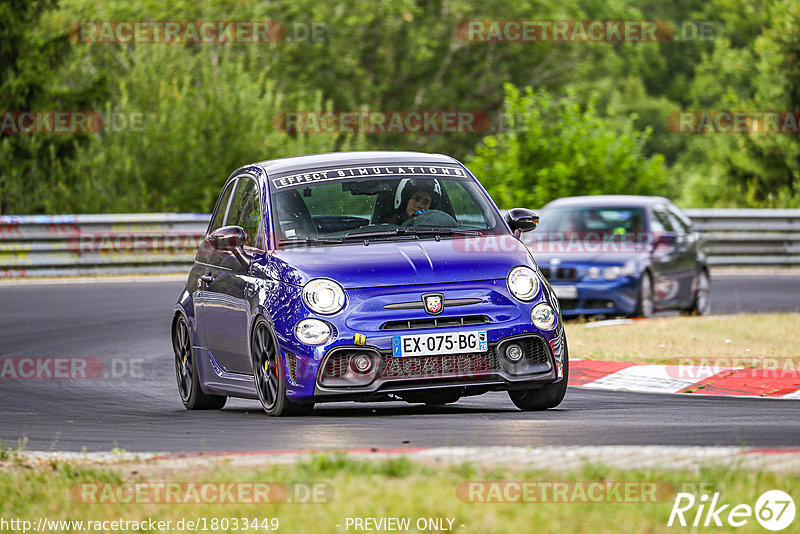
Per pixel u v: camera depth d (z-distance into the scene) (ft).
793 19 438.81
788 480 62.64
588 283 184.96
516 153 311.06
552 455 71.77
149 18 483.10
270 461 72.95
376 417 96.53
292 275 95.71
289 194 103.91
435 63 559.79
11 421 107.04
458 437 82.17
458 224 102.63
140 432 94.73
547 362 96.02
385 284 93.71
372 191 104.12
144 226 268.00
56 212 336.29
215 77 367.04
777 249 289.12
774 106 442.50
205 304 110.63
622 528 54.75
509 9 556.92
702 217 286.87
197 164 346.13
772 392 113.29
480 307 93.91
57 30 416.05
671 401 107.34
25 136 355.15
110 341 168.96
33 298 217.56
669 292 195.31
